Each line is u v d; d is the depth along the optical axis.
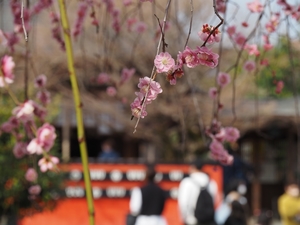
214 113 3.82
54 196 6.23
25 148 4.20
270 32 3.72
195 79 10.92
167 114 12.06
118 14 4.55
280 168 16.16
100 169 8.93
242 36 3.92
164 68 2.05
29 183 5.80
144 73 11.15
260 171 16.16
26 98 3.67
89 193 2.59
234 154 12.27
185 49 2.08
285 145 15.92
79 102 2.69
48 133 3.50
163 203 7.58
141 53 10.98
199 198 7.66
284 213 9.66
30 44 4.88
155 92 2.10
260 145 16.06
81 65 9.38
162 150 14.53
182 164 9.28
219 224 8.52
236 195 8.60
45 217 8.34
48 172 6.07
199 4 9.58
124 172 8.98
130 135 13.44
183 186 7.78
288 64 7.25
